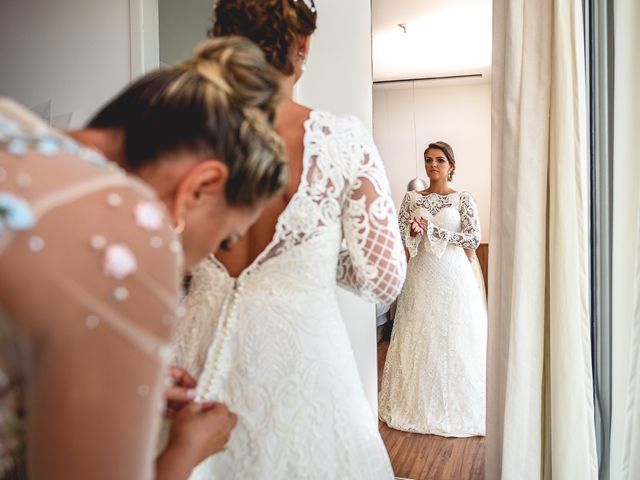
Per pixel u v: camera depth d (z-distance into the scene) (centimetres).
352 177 122
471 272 274
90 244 45
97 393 45
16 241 43
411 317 280
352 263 126
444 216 271
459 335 274
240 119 64
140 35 279
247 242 121
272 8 123
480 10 257
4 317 44
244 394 116
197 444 84
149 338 48
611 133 207
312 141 119
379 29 265
